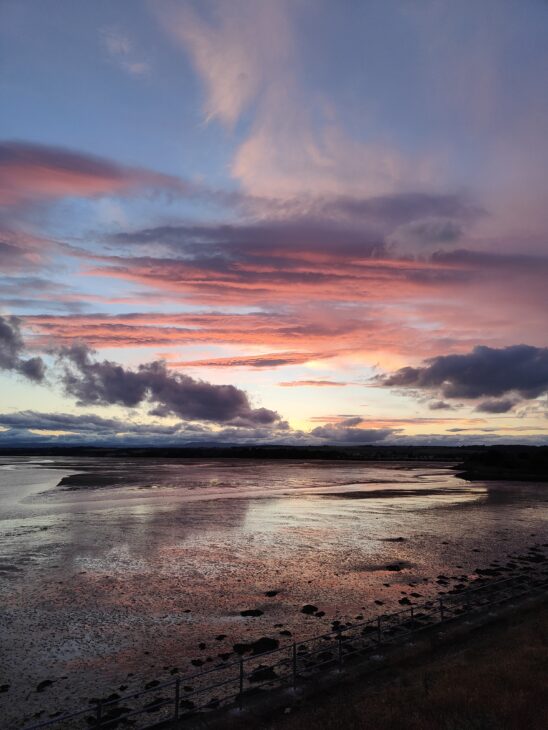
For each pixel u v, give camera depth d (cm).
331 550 3888
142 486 9319
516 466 12344
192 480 10838
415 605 2575
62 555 3697
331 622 2362
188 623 2366
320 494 7950
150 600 2692
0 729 1491
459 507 6366
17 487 9188
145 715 1545
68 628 2297
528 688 1496
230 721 1465
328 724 1357
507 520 5338
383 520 5331
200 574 3197
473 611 2383
